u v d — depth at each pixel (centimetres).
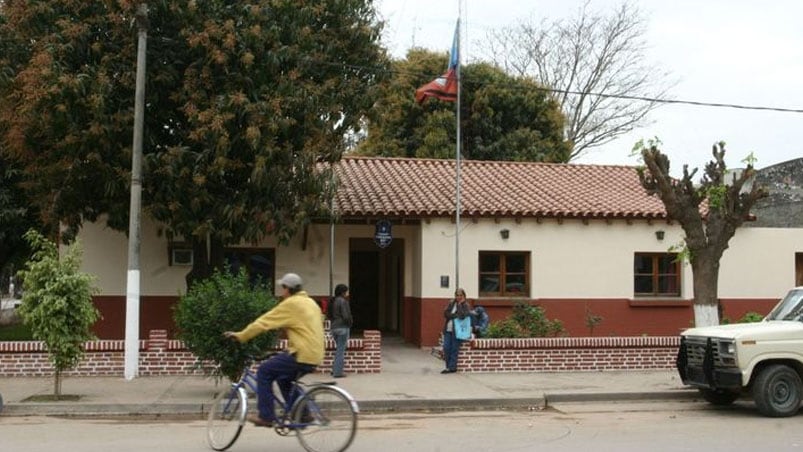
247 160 1639
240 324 1202
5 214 2036
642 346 1659
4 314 3503
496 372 1606
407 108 3522
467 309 1603
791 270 2242
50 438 1000
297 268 2072
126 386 1384
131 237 1476
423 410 1288
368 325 2475
